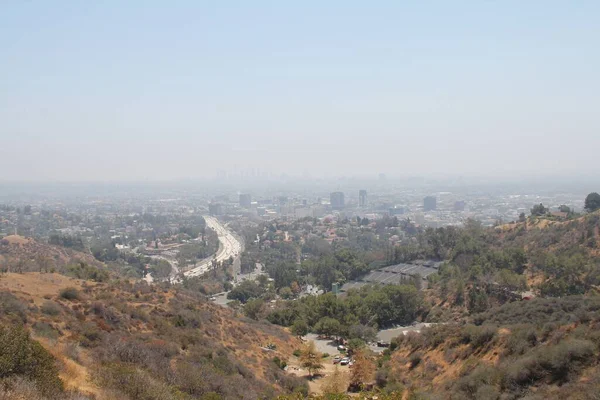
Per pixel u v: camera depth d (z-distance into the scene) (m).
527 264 84.94
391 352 53.88
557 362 26.14
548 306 50.31
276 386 40.44
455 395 30.36
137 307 46.72
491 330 38.78
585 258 75.50
